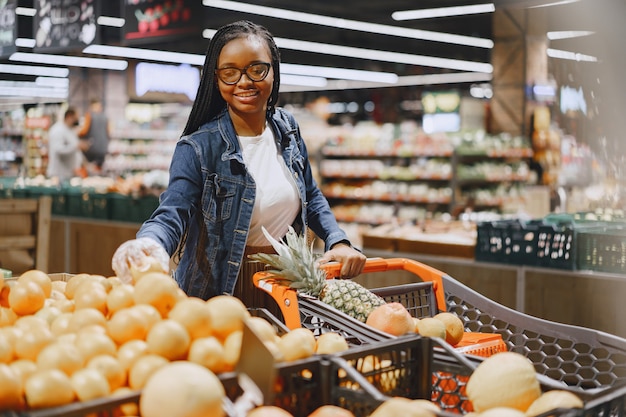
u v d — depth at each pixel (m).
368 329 2.04
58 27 9.13
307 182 3.07
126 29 8.84
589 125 8.50
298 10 14.47
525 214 9.05
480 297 2.62
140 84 13.59
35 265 5.55
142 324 1.64
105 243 8.04
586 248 4.94
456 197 11.50
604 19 8.27
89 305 1.86
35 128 18.70
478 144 11.80
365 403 1.53
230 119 2.80
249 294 2.78
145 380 1.48
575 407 1.48
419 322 2.29
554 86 12.66
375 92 25.88
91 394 1.41
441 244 5.73
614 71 8.22
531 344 4.29
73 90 19.22
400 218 11.85
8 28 9.26
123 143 18.67
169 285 1.76
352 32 17.94
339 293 2.37
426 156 12.20
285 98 27.05
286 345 1.69
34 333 1.65
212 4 10.77
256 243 2.82
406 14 11.37
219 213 2.72
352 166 12.58
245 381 1.45
